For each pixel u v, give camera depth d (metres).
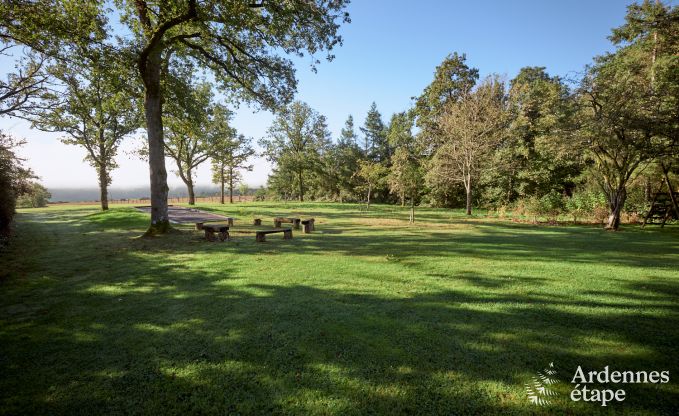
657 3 16.94
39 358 3.14
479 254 7.91
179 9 9.00
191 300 4.71
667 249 8.50
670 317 3.89
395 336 3.44
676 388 2.54
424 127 32.31
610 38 19.50
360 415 2.27
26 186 15.03
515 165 27.97
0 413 2.34
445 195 33.84
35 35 8.30
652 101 11.99
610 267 6.45
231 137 35.78
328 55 11.67
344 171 48.72
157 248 9.03
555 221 16.42
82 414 2.34
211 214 20.34
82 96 14.47
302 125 42.12
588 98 13.64
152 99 11.09
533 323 3.73
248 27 10.12
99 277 6.07
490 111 21.55
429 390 2.53
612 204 13.91
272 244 9.62
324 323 3.80
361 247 9.05
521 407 2.33
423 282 5.45
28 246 9.66
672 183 15.53
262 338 3.45
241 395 2.52
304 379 2.70
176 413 2.33
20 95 12.91
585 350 3.12
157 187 11.38
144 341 3.46
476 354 3.06
